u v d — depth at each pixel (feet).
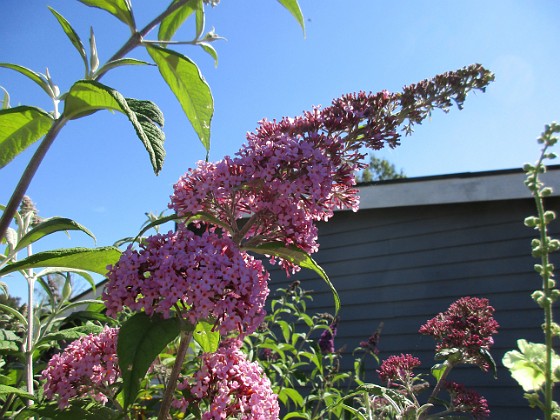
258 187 6.37
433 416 8.05
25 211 8.18
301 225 6.32
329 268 27.45
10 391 5.90
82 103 5.35
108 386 6.18
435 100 6.98
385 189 24.91
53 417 5.83
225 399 5.95
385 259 26.32
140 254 5.52
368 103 6.91
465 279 24.30
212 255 5.37
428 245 25.53
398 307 25.35
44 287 8.68
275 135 6.61
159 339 4.90
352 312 26.23
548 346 3.83
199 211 6.18
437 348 9.43
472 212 25.04
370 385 7.85
